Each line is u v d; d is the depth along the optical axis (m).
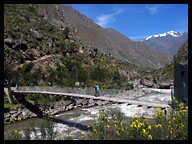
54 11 148.62
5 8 84.62
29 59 56.09
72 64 65.12
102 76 67.31
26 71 49.22
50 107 31.44
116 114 10.32
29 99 32.19
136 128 7.16
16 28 62.75
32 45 60.03
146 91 55.16
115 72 80.25
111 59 110.69
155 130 6.95
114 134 7.89
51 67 57.16
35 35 68.00
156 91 57.72
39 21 94.56
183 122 6.45
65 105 33.38
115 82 68.06
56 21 128.12
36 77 48.16
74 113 27.64
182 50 81.94
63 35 93.38
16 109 26.23
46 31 82.81
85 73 62.56
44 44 66.81
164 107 13.09
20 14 86.75
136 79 91.38
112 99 18.17
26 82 44.75
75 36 126.44
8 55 50.50
